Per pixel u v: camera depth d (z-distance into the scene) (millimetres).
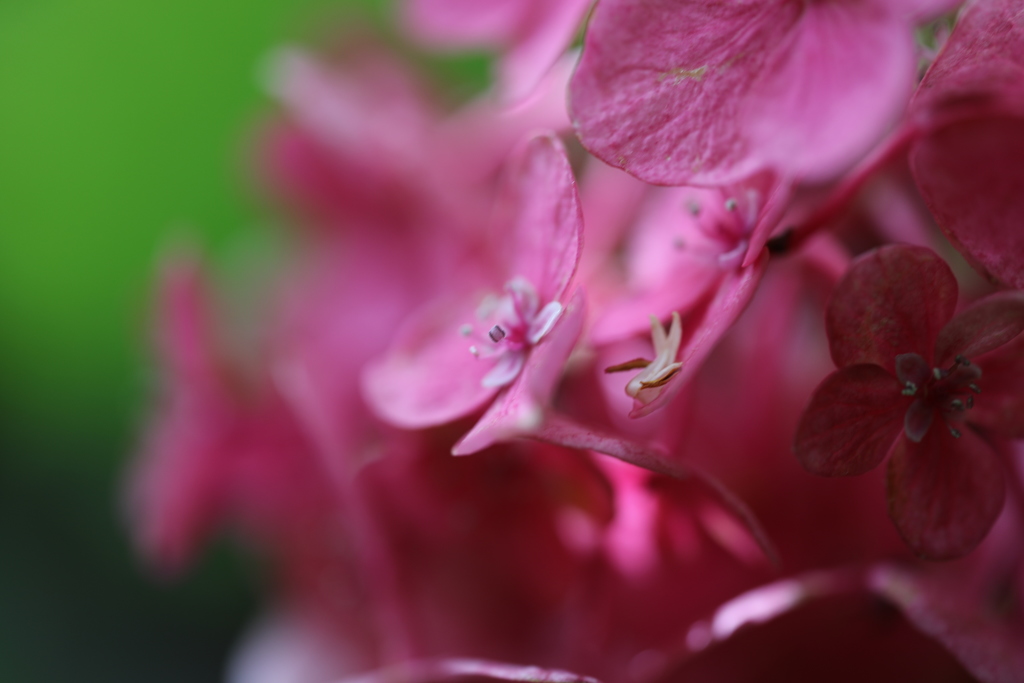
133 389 376
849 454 213
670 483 226
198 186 382
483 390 224
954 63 212
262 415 287
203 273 292
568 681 223
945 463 216
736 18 213
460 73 360
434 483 247
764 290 245
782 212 213
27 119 370
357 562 273
